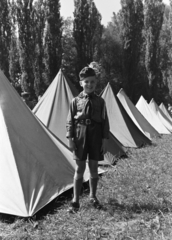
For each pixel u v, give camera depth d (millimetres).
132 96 35438
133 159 6219
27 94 8242
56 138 4430
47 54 32188
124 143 7785
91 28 34656
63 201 3590
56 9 31875
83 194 3830
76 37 34625
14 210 3119
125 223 3039
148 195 3777
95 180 3441
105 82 38750
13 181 3316
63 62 39844
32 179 3430
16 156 3451
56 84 6504
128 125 8156
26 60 31312
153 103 14461
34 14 31844
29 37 31266
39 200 3287
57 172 3771
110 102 8375
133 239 2680
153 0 34938
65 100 6254
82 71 3338
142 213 3213
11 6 31797
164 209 3340
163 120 13914
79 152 3275
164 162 5855
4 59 31922
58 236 2760
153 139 9594
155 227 2920
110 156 5918
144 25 35594
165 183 4352
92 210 3316
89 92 3348
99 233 2803
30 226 2963
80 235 2775
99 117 3330
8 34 31859
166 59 40281
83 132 3266
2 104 3674
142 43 36688
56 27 32031
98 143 3334
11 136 3537
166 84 39625
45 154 3797
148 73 35531
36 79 31984
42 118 6105
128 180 4484
